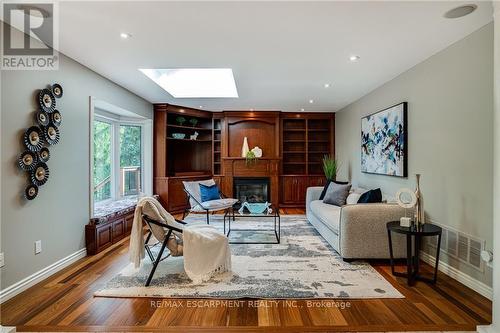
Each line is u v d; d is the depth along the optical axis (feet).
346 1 6.81
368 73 12.30
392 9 7.16
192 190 17.48
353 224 10.32
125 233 14.20
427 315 7.00
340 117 21.35
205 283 8.69
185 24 7.97
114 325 6.58
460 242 8.84
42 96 9.04
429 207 10.36
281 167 22.44
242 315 7.01
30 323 6.67
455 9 7.14
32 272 8.73
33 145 8.68
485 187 7.97
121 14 7.41
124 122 17.79
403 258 10.42
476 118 8.25
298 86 14.52
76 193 10.94
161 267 10.04
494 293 6.15
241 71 12.07
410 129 11.62
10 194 7.98
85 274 9.52
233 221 17.15
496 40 5.99
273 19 7.68
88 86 11.73
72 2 6.86
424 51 9.83
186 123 21.90
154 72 13.67
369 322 6.72
